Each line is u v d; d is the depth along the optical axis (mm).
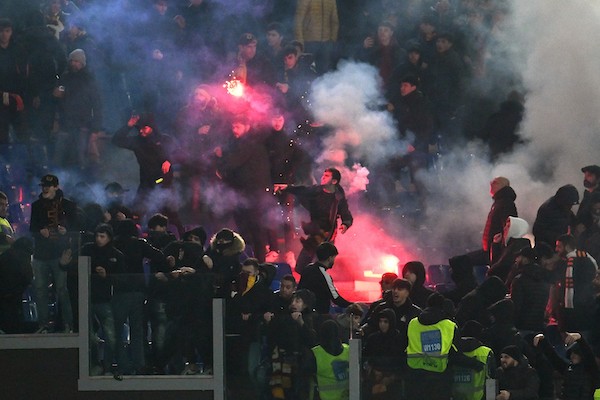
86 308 62281
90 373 62344
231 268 64000
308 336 60594
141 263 63719
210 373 61562
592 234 70000
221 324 61344
